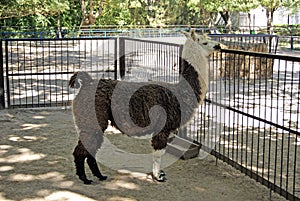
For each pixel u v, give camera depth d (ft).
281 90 37.47
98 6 100.99
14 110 29.84
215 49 18.43
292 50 74.79
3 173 18.12
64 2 74.02
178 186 17.11
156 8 104.37
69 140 23.09
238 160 20.12
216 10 93.91
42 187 16.70
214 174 18.51
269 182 16.38
